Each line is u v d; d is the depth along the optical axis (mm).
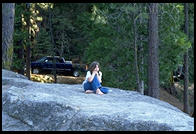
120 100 10664
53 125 7266
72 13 27672
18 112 7941
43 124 7367
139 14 19828
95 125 7070
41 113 7742
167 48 20672
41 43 26609
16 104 8227
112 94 11766
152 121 7043
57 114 7613
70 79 30359
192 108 28953
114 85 20812
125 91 12914
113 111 7793
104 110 7891
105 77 20891
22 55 26688
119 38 21219
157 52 19172
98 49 20938
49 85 12133
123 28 21281
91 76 11305
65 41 27750
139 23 21188
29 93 9016
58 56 30594
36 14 25328
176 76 28734
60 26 26719
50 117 7559
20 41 25922
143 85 21688
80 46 27375
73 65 30812
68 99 9039
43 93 9211
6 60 17203
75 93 10891
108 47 20703
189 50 26141
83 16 23484
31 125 7418
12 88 9758
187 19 24609
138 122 7023
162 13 21141
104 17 20641
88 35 24016
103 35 21656
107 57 20656
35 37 26094
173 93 33094
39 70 30547
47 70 30625
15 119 7785
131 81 20766
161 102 12211
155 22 19109
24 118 7703
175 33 21188
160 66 20562
